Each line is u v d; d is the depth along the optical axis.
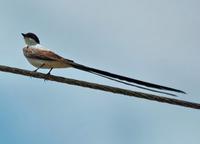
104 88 12.73
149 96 12.33
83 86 13.09
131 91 12.48
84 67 13.39
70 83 13.15
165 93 12.23
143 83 12.47
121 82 12.71
